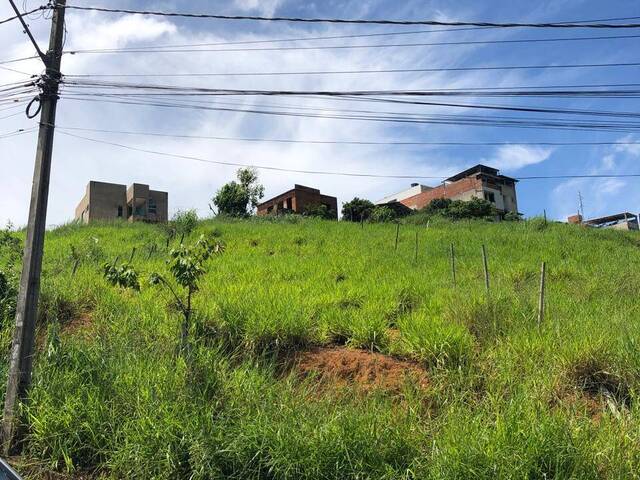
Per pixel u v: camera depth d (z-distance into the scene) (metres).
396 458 6.13
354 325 9.48
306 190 66.31
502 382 7.31
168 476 6.36
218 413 7.05
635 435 5.83
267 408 6.98
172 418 6.74
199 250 8.63
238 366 8.20
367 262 16.61
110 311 10.86
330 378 8.23
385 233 23.73
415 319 9.36
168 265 8.75
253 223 28.14
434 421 6.74
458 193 66.75
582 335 8.10
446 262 16.62
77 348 8.77
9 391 7.70
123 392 7.51
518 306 9.80
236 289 12.03
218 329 9.34
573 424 6.07
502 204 66.75
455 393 7.25
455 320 9.50
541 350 8.02
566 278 14.29
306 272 15.04
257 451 6.28
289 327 9.07
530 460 5.51
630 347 7.50
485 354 8.17
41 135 8.47
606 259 17.03
